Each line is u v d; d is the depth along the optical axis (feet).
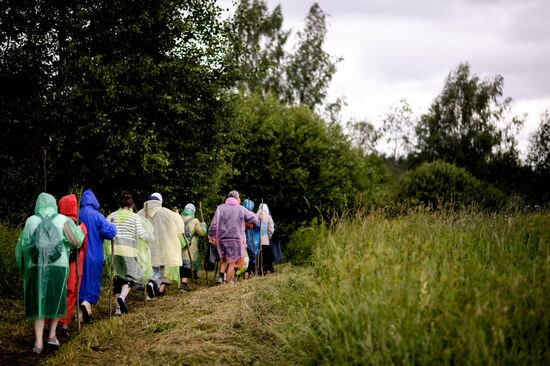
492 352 15.05
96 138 59.11
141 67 59.67
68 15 60.80
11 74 59.88
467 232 27.02
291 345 20.81
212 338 23.47
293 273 32.45
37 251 23.40
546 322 16.14
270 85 150.10
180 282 44.88
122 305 31.42
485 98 178.91
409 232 27.14
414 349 16.10
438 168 147.23
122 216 32.78
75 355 22.86
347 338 18.13
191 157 66.64
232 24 70.23
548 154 192.13
